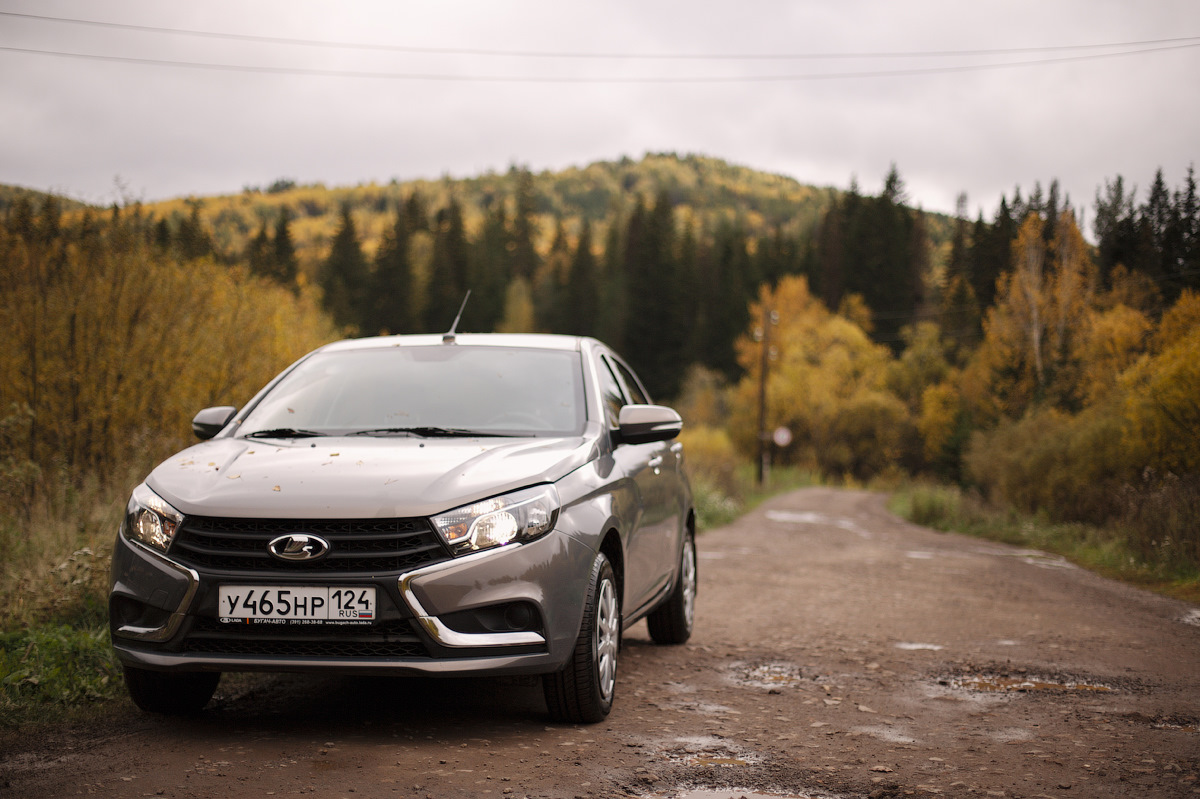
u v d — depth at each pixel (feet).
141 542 12.56
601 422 16.24
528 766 11.59
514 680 16.74
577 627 13.07
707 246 431.84
